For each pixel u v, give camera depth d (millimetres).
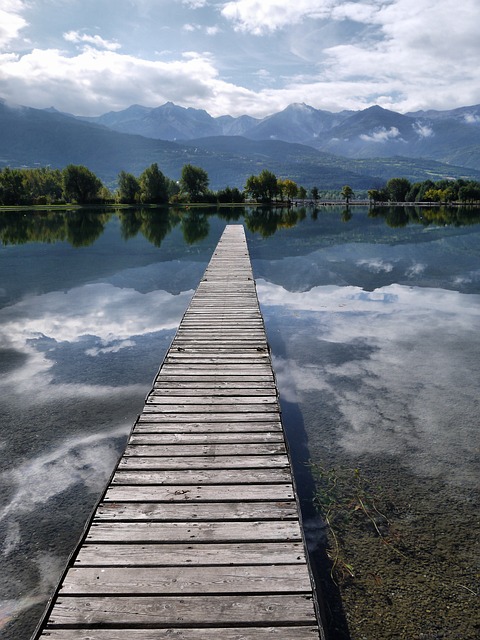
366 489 4883
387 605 3490
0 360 8570
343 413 6527
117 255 22297
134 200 85188
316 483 4996
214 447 4965
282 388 7363
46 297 13633
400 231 33344
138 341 9703
